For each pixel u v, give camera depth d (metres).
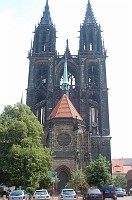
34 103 101.25
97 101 101.81
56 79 105.94
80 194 67.38
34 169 57.31
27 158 56.88
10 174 56.12
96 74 106.50
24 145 59.56
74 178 70.50
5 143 60.84
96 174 73.81
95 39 111.56
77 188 69.06
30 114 70.06
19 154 56.66
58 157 77.25
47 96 101.06
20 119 64.81
